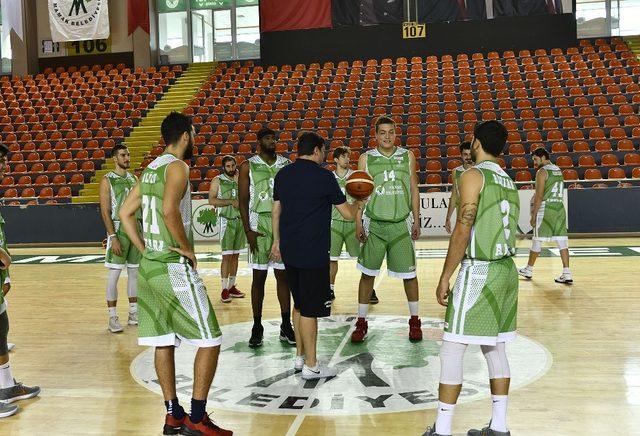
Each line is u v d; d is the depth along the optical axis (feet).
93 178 46.11
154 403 11.18
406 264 14.96
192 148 9.76
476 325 8.41
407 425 9.75
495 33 57.88
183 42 67.31
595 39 60.08
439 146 43.47
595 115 45.98
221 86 58.49
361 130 46.42
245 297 21.71
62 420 10.40
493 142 8.84
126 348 15.24
